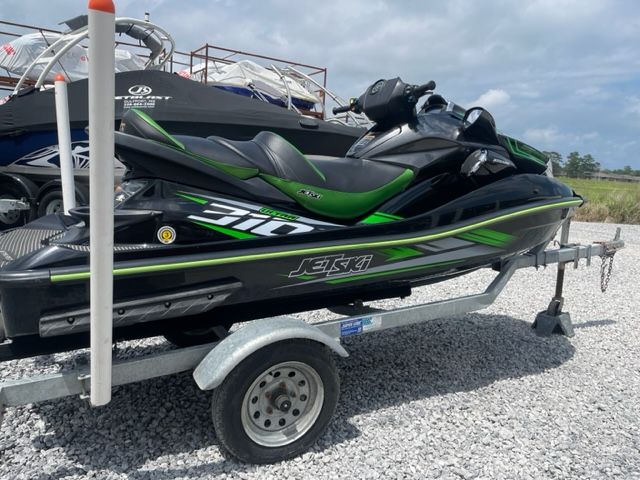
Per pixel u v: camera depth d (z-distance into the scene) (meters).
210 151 2.57
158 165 2.45
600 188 26.64
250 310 3.01
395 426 2.90
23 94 7.75
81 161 7.77
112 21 1.62
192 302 2.42
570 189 3.81
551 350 4.19
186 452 2.58
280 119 7.70
